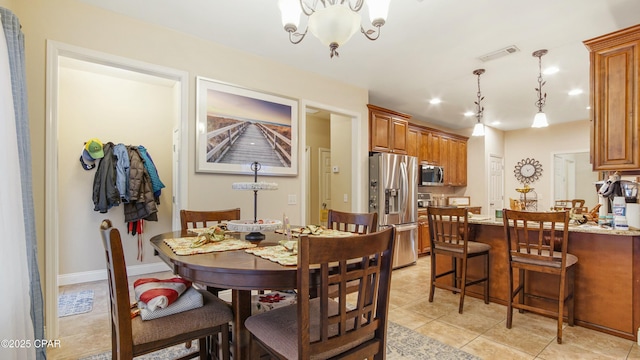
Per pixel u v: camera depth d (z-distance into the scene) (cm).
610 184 260
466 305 300
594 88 244
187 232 224
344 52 315
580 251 257
